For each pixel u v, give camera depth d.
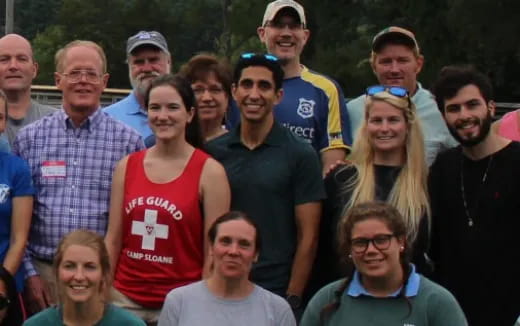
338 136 8.86
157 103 7.50
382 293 6.59
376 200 7.33
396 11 40.06
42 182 8.13
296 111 8.82
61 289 6.88
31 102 9.23
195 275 7.49
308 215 7.67
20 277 8.09
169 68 10.13
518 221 7.25
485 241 7.25
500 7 33.47
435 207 7.51
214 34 74.50
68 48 8.33
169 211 7.38
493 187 7.28
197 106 8.09
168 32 72.62
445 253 7.46
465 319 6.62
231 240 6.79
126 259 7.54
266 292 6.98
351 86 39.47
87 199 8.09
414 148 7.52
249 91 7.70
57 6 86.12
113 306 7.03
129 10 69.81
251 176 7.67
